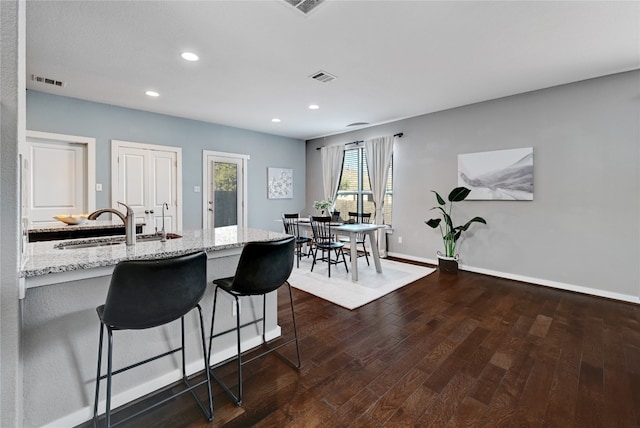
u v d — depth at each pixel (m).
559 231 3.70
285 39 2.57
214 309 1.91
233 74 3.31
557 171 3.69
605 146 3.37
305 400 1.70
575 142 3.56
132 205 4.71
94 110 4.32
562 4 2.10
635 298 3.23
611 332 2.52
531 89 3.79
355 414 1.59
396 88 3.75
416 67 3.14
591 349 2.25
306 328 2.62
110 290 1.23
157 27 2.38
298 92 3.90
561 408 1.63
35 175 3.96
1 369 1.00
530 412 1.60
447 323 2.72
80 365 1.50
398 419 1.55
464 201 4.53
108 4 2.09
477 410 1.62
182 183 5.25
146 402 1.67
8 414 1.02
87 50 2.76
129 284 1.25
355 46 2.69
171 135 5.09
